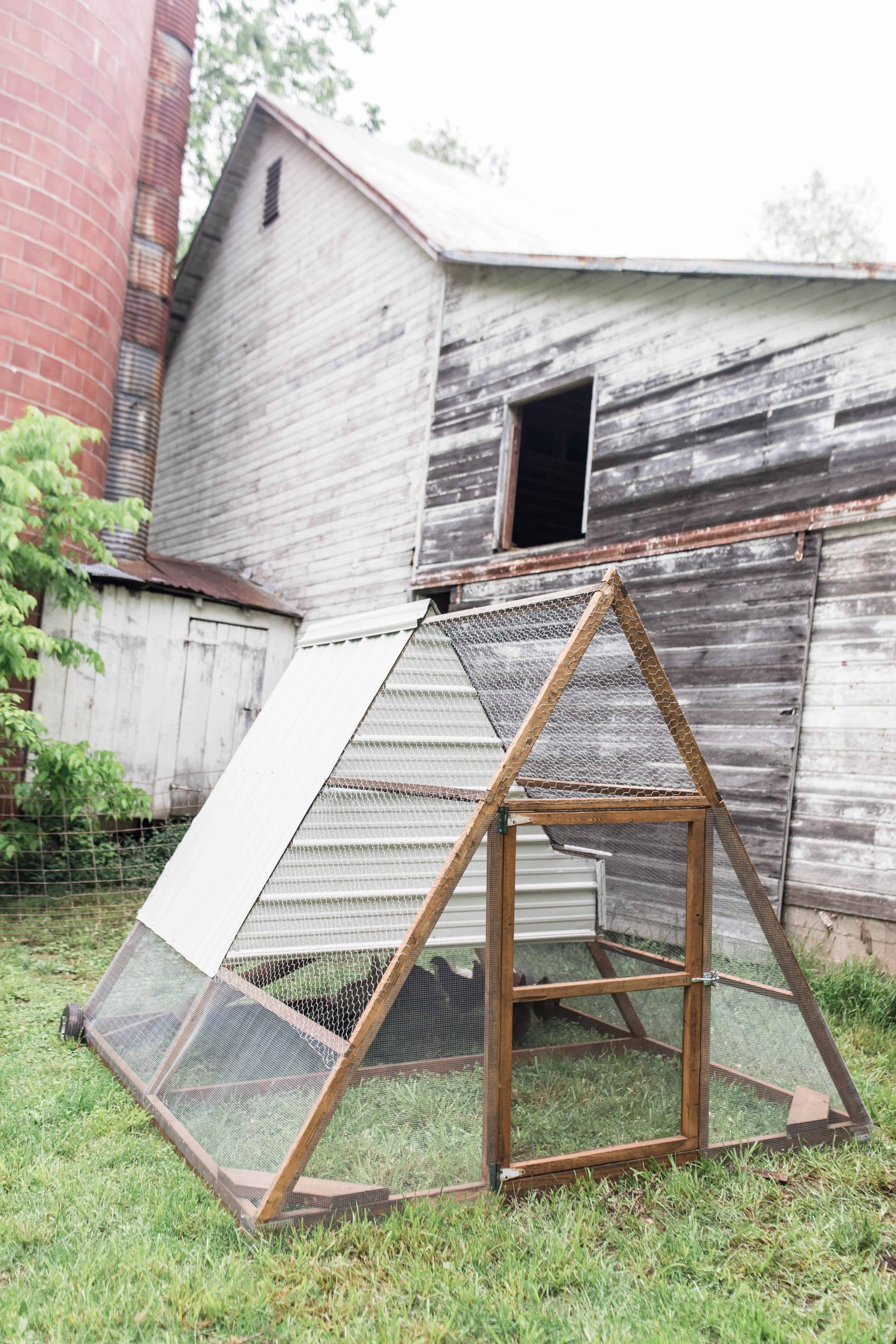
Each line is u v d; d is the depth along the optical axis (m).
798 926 6.37
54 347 9.20
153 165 11.28
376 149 14.83
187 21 11.55
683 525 7.51
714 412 7.37
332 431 12.16
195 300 16.31
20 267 8.88
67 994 5.41
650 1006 3.65
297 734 4.49
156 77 11.25
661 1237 2.92
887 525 6.16
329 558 11.90
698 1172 3.38
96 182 9.53
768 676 6.73
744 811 6.75
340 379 12.12
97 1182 3.11
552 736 3.43
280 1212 2.83
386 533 10.90
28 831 7.81
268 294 14.07
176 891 4.70
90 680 9.59
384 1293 2.57
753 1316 2.53
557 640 3.53
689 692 7.26
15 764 8.71
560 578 8.51
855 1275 2.82
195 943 4.12
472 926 3.52
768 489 6.89
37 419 7.56
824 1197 3.25
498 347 9.64
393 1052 3.37
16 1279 2.61
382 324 11.45
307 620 12.03
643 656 3.39
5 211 8.75
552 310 9.02
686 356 7.64
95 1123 3.61
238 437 14.45
